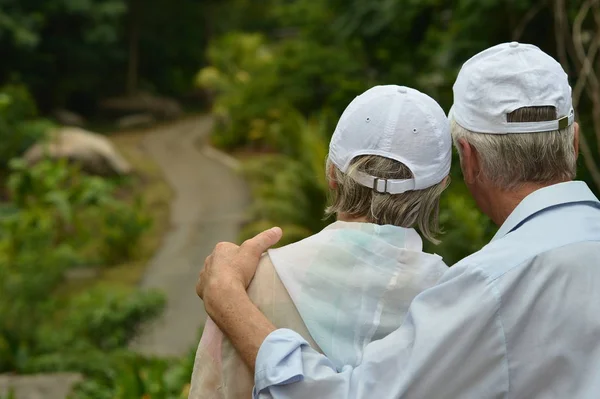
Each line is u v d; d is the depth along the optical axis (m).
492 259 1.32
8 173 16.69
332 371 1.34
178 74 31.53
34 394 6.14
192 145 22.88
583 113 5.51
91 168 16.78
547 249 1.31
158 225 14.06
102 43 25.61
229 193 16.19
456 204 4.69
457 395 1.29
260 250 1.52
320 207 9.93
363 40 9.53
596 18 5.08
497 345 1.28
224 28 34.91
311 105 17.38
